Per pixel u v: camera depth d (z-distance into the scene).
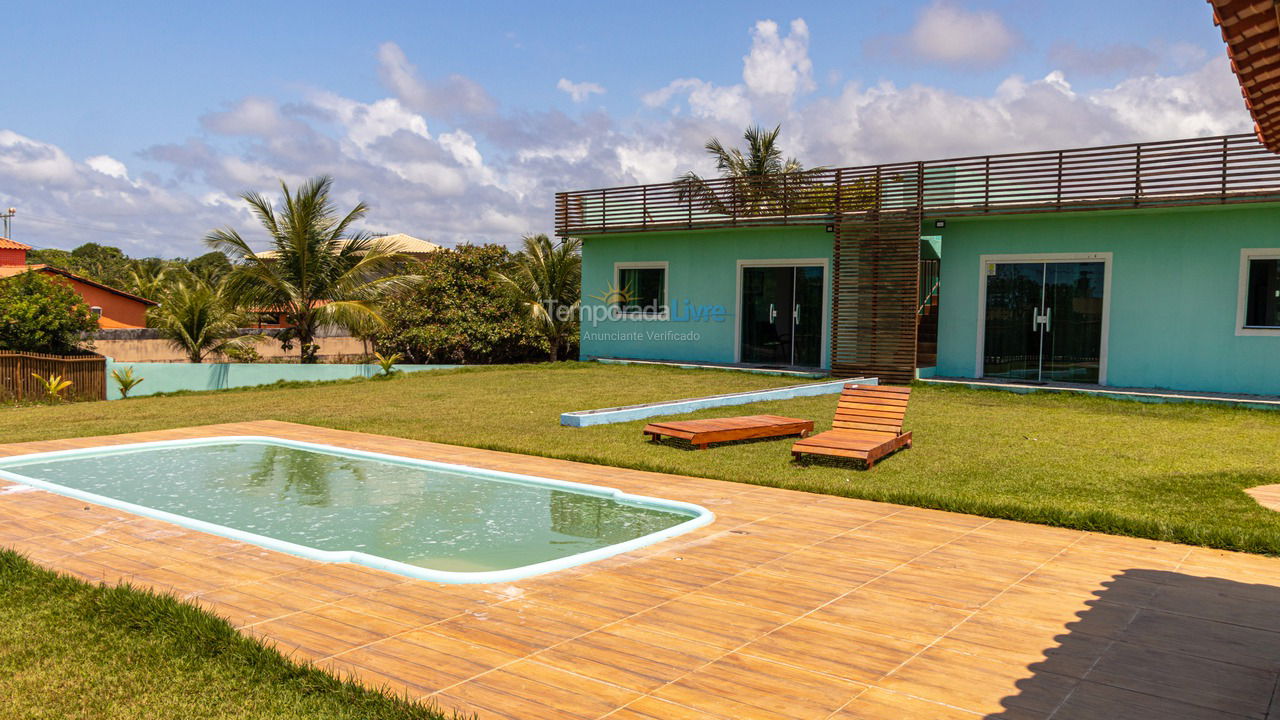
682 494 7.87
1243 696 3.54
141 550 5.88
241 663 3.88
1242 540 5.87
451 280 26.62
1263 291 14.41
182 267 45.41
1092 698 3.52
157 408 15.84
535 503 7.99
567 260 26.50
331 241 23.67
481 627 4.36
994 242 16.94
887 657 3.97
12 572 5.22
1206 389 14.99
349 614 4.56
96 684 3.74
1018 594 4.92
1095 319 16.00
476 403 15.09
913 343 17.11
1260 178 13.82
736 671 3.80
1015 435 11.05
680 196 20.88
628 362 21.44
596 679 3.71
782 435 11.07
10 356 18.94
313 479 9.20
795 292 19.56
